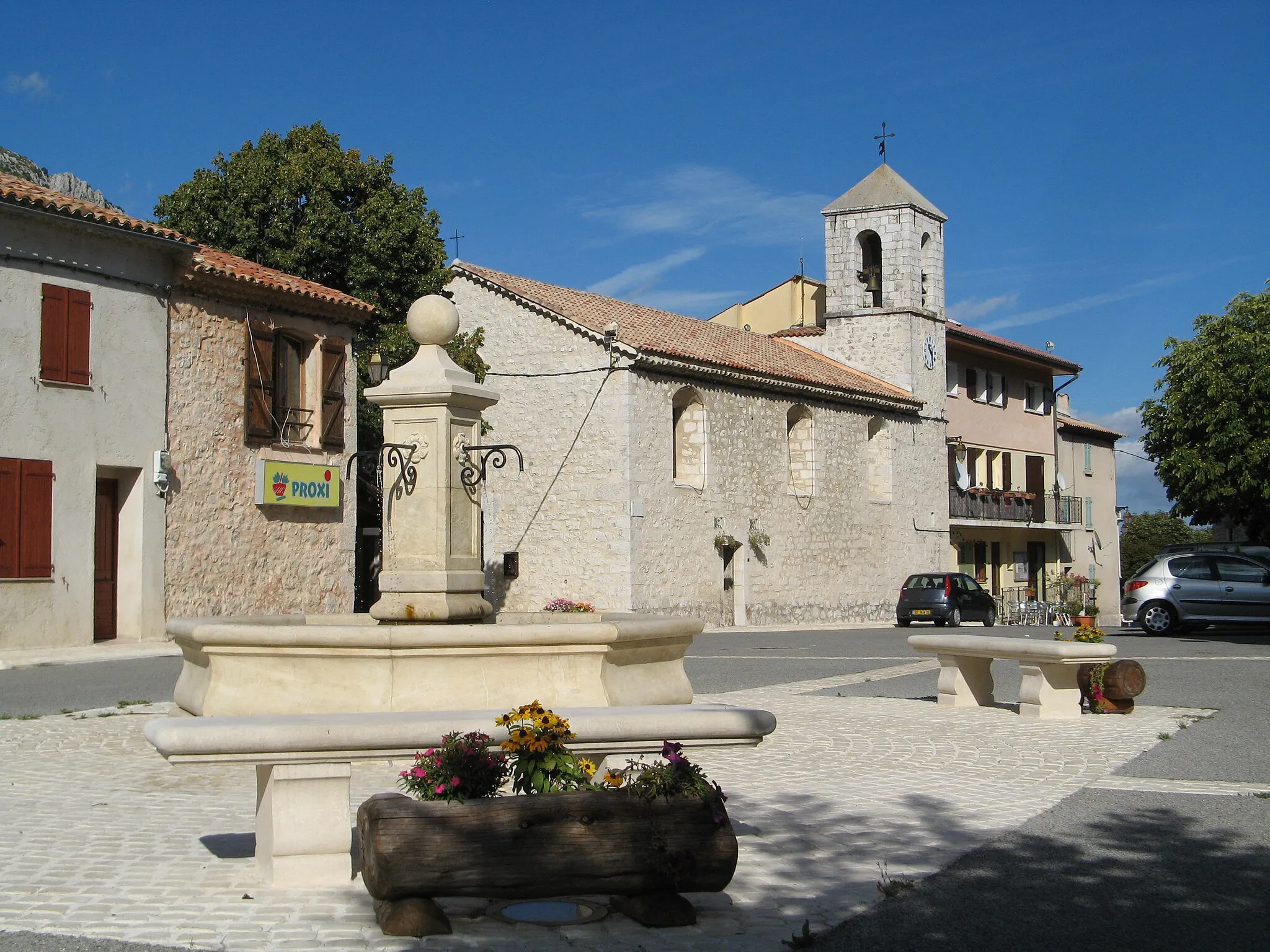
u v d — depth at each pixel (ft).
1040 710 39.99
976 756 32.65
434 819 16.84
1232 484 97.91
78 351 67.72
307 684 23.57
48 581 65.82
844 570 121.80
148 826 23.80
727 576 107.86
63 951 15.99
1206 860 21.38
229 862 20.94
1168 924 17.62
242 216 96.43
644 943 16.67
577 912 18.22
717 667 60.44
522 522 100.83
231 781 28.76
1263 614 80.18
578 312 101.55
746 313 155.53
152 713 40.04
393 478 29.68
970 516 143.84
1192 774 29.78
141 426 71.10
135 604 70.79
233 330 77.25
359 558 99.04
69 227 67.00
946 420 139.85
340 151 99.19
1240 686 48.44
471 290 104.47
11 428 64.49
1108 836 23.22
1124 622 86.17
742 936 17.07
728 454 107.14
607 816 17.34
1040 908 18.45
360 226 98.68
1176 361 99.76
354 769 30.19
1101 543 182.50
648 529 98.12
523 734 18.31
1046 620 136.87
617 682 24.63
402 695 23.52
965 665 43.45
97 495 70.59
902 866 21.07
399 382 29.58
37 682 50.83
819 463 119.14
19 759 31.53
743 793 27.71
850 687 50.29
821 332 138.72
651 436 99.09
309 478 81.66
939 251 140.46
